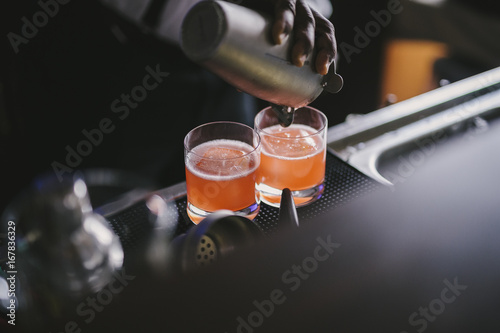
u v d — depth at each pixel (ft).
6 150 5.42
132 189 2.54
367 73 9.28
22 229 1.75
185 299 1.80
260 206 2.69
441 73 8.64
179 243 1.99
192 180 2.40
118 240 2.31
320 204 2.62
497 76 3.92
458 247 2.24
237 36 1.85
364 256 2.15
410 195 2.63
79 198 1.80
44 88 5.23
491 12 8.73
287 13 2.01
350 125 3.43
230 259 1.94
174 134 5.30
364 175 2.85
